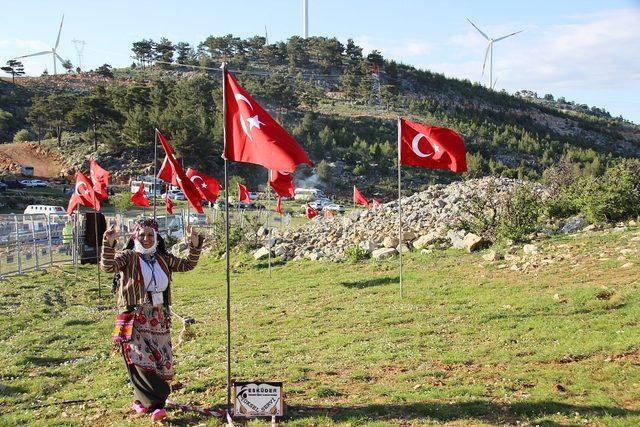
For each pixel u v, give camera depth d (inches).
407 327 489.1
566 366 351.9
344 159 4717.0
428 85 7770.7
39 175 3791.8
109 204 3038.9
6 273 984.3
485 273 682.8
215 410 295.7
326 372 373.7
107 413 311.0
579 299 504.7
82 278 984.3
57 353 483.8
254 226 1182.9
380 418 283.3
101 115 4158.5
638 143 7076.8
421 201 1110.4
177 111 4448.8
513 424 269.7
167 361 292.8
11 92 5639.8
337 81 7746.1
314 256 943.0
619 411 275.6
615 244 699.4
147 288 287.0
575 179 1121.4
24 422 311.6
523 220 840.9
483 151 5339.6
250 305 657.0
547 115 7539.4
